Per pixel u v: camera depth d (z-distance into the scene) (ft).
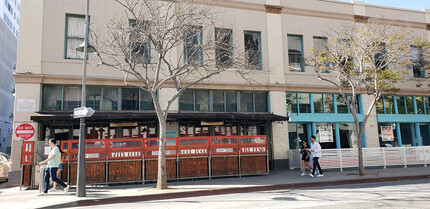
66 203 28.02
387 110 67.10
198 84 54.34
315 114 61.05
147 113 48.26
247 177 44.65
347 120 62.95
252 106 58.54
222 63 44.32
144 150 41.14
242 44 57.82
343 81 56.34
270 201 27.99
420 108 70.28
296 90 60.59
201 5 53.52
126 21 48.67
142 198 30.89
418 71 70.64
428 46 59.21
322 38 64.54
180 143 42.80
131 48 39.27
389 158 55.57
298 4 63.62
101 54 50.06
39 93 46.57
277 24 61.46
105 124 50.08
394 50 55.36
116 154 40.11
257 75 58.34
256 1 60.44
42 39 48.21
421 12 71.41
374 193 31.71
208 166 43.65
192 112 53.01
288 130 60.08
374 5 68.54
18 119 45.09
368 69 50.75
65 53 49.52
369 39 51.52
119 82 50.52
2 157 49.47
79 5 50.39
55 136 48.03
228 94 57.36
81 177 31.07
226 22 57.26
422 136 70.59
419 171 48.93
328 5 65.41
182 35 41.34
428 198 28.14
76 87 49.62
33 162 38.81
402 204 25.41
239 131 56.54
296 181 39.47
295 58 62.85
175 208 25.72
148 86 36.24
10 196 32.48
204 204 27.25
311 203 26.61
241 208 24.91
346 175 45.21
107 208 26.78
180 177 42.09
